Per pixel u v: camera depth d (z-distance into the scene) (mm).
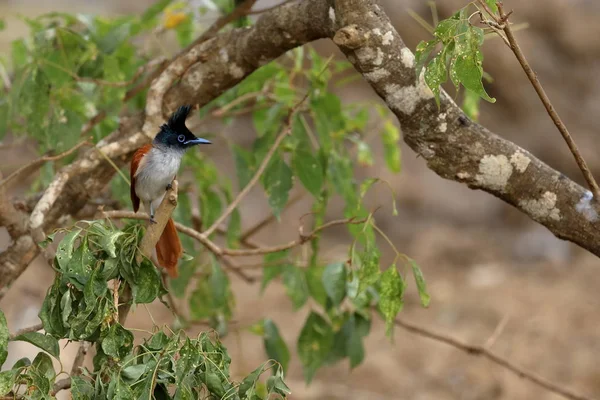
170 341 5953
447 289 21359
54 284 6207
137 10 28031
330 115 10164
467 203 24797
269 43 8172
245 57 8438
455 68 6137
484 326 19312
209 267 11125
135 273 6336
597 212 7004
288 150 9828
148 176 8094
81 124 9000
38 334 6184
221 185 11266
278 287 22078
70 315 6203
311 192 9555
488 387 16891
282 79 10789
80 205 9070
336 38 7051
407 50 7188
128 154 8867
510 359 17797
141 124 8906
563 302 20094
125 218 7773
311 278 10172
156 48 12703
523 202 7234
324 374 17719
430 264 22828
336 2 7176
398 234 24141
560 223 7125
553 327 18938
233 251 8438
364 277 7512
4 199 8461
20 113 9055
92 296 5957
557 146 23547
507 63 23828
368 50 7082
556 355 17797
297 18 7820
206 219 10758
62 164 10312
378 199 24281
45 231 8953
